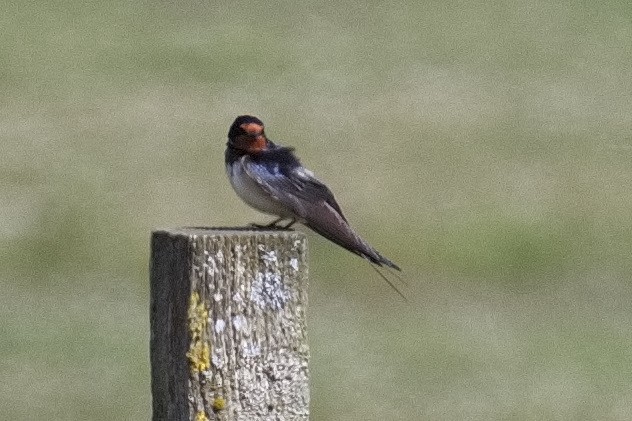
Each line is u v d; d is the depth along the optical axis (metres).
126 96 23.38
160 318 5.59
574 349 14.28
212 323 5.46
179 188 18.16
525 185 18.59
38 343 14.02
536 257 16.33
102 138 20.78
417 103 22.98
